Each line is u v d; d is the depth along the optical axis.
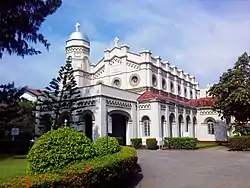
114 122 37.84
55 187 6.19
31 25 11.25
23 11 10.59
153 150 30.59
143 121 35.22
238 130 33.16
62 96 31.06
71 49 44.53
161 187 10.78
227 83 30.55
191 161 18.70
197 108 46.72
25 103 29.36
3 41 10.80
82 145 9.05
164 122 35.81
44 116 31.81
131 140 33.22
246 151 27.23
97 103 30.16
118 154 11.09
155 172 14.20
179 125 40.50
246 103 28.00
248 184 10.98
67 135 8.92
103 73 44.09
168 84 45.06
